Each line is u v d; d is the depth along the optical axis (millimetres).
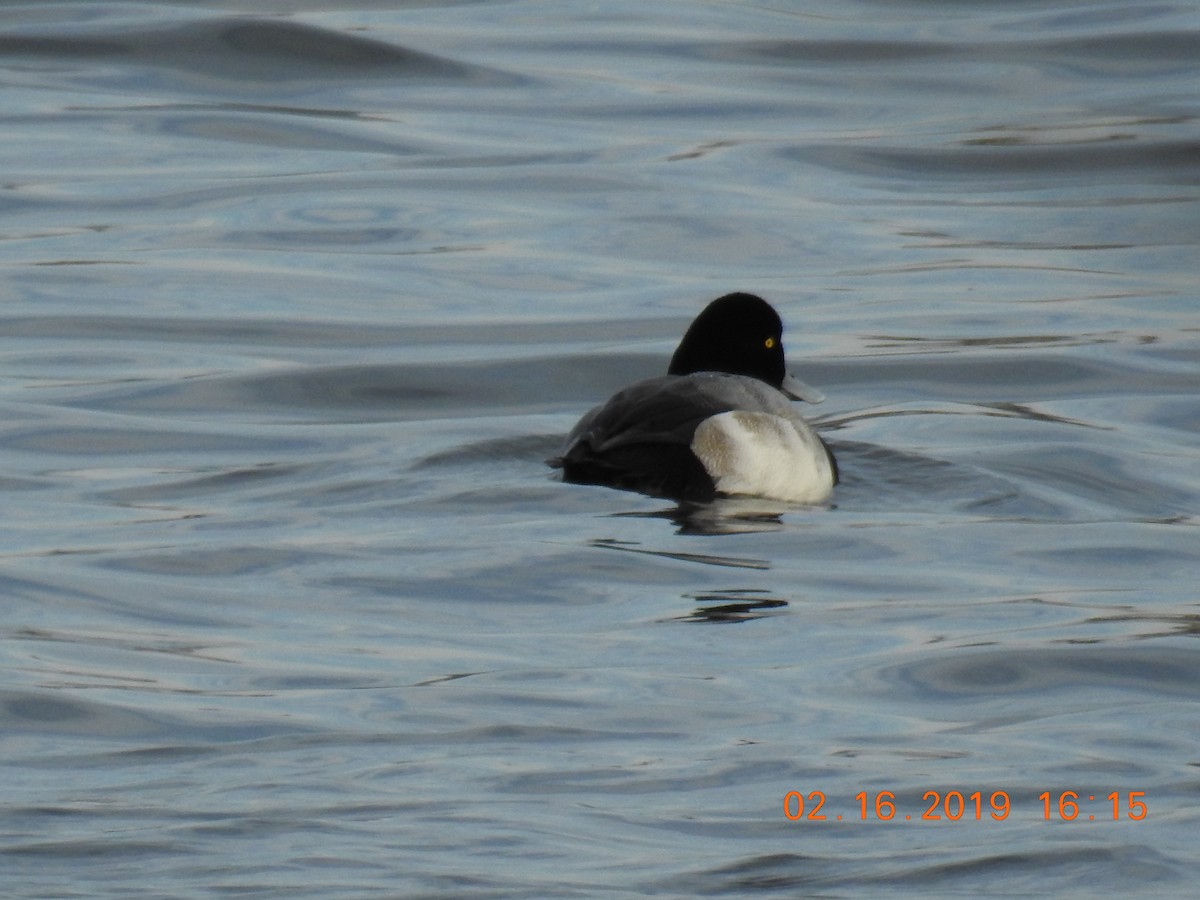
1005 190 23688
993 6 31922
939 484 13875
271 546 12148
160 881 6770
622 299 19500
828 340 18281
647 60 28750
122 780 8070
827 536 12477
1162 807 7809
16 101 26000
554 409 16500
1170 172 24297
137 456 14672
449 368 17391
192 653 10188
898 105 27047
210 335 18188
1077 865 7133
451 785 8000
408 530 12477
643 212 22297
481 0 31891
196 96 26547
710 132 25562
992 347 18047
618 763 8406
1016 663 10148
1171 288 20000
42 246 20641
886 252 21203
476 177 23422
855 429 15578
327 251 20797
